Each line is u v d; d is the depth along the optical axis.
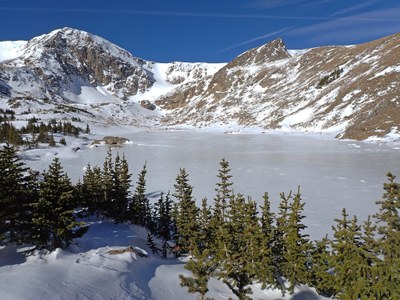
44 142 89.62
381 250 13.47
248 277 14.75
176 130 167.88
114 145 90.44
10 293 11.30
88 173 31.02
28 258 15.46
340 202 31.03
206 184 40.47
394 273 12.45
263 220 17.73
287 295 15.27
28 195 17.34
